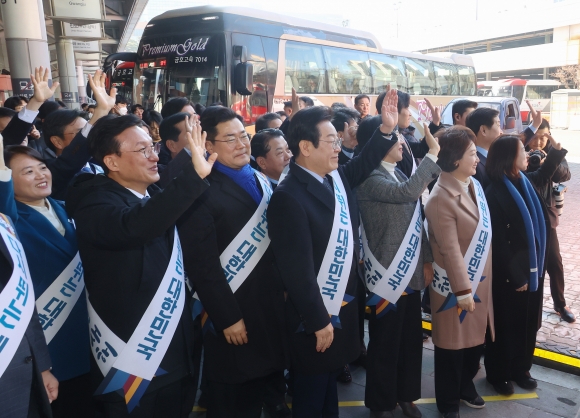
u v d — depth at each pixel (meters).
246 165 2.36
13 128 2.90
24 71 9.27
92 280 1.85
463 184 2.62
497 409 2.83
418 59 12.53
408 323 2.68
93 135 1.88
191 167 1.68
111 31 26.64
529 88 28.38
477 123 3.15
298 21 8.91
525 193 2.85
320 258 2.21
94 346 1.87
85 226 1.79
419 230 2.59
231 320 2.11
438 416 2.80
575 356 3.32
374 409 2.68
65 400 2.16
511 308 2.84
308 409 2.30
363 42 10.45
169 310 1.90
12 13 9.08
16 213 1.89
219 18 7.75
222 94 7.56
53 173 2.42
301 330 2.22
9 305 1.60
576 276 4.88
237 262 2.21
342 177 2.48
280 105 8.37
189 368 2.02
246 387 2.30
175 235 2.01
